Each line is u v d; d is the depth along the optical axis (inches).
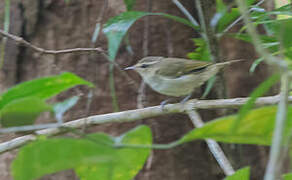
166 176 364.5
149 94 386.0
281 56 131.8
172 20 383.2
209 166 371.9
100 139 131.5
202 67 327.9
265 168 394.6
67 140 112.2
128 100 375.2
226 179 172.1
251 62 405.1
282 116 118.3
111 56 225.8
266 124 138.9
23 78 400.8
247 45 405.7
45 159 114.3
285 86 120.5
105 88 378.0
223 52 407.5
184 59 367.9
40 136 161.5
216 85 333.1
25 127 134.8
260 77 408.2
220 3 310.2
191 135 130.9
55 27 397.1
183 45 384.5
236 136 142.2
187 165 367.6
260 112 133.2
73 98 150.5
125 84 376.8
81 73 383.6
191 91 373.7
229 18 306.3
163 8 382.9
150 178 363.3
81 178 165.2
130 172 164.6
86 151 113.3
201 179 368.8
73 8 394.9
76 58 386.9
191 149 370.9
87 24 391.5
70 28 394.6
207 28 303.7
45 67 392.5
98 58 381.4
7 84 400.2
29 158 114.1
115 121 266.7
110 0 381.7
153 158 365.7
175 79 360.5
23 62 400.5
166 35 382.6
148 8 372.5
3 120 143.7
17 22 401.1
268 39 281.1
